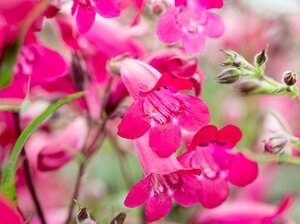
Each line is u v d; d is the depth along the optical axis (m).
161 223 0.41
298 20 0.52
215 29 0.29
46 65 0.29
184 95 0.28
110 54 0.33
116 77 0.33
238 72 0.29
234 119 0.48
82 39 0.33
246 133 0.46
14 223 0.22
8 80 0.22
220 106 0.48
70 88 0.34
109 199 0.41
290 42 0.52
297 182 0.52
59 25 0.30
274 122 0.45
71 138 0.36
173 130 0.27
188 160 0.28
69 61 0.35
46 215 0.41
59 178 0.47
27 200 0.39
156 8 0.31
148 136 0.28
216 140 0.29
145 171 0.27
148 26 0.34
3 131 0.34
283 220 0.37
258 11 0.52
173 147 0.27
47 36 0.40
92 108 0.35
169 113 0.27
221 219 0.37
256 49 0.51
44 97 0.35
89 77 0.34
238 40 0.51
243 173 0.30
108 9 0.27
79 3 0.27
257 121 0.47
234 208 0.38
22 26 0.22
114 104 0.33
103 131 0.36
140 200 0.27
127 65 0.29
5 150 0.34
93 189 0.45
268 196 0.49
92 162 0.49
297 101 0.31
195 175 0.28
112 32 0.34
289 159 0.31
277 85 0.30
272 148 0.30
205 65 0.49
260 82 0.30
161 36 0.29
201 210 0.39
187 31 0.29
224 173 0.29
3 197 0.23
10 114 0.34
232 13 0.52
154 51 0.31
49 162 0.34
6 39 0.22
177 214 0.44
